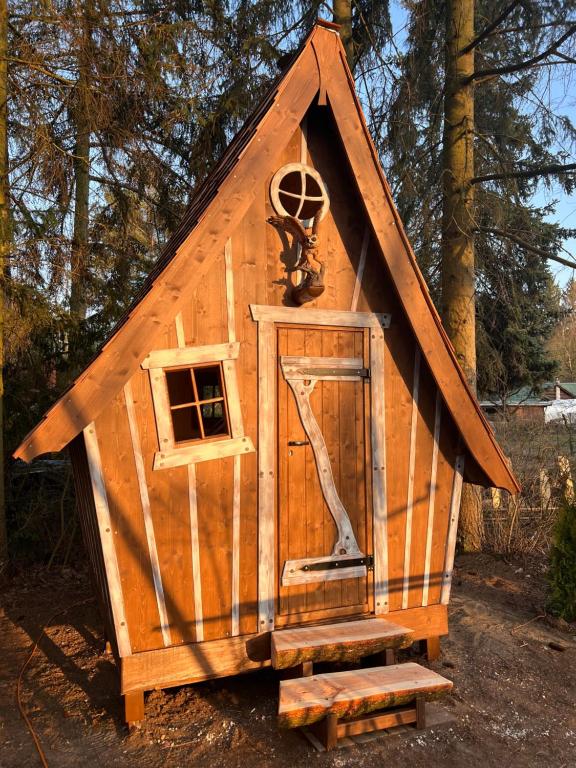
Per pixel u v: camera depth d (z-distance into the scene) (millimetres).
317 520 4469
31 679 4645
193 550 4055
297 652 3857
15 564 7473
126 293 8859
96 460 3824
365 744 3719
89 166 8117
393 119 8414
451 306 7504
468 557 7656
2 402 7008
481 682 4559
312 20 9133
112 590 3826
